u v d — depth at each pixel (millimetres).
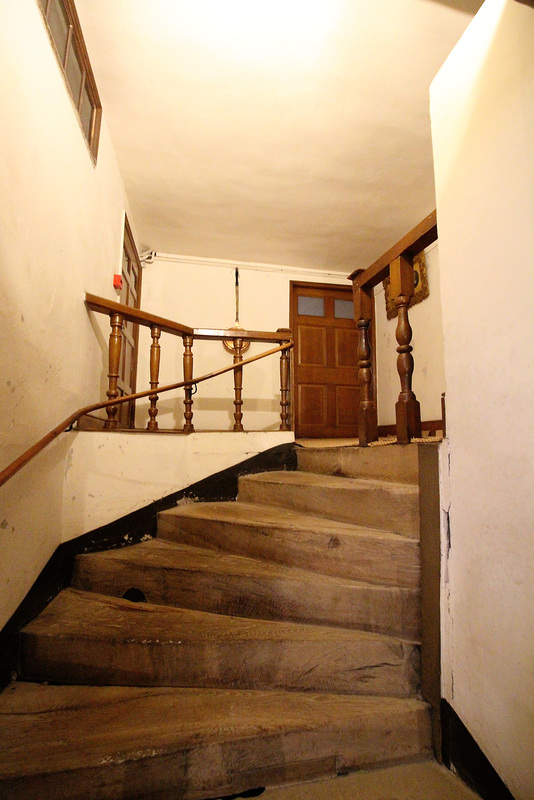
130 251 3594
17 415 1338
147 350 4199
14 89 1295
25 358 1390
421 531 1307
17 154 1321
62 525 1786
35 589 1488
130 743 1013
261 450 2600
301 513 1984
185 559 1727
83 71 2102
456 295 1206
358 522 1655
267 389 4500
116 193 2984
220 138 2787
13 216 1295
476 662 1074
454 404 1206
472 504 1112
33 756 971
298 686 1254
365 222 3850
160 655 1272
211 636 1303
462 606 1139
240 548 1771
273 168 3094
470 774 1062
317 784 1068
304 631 1340
